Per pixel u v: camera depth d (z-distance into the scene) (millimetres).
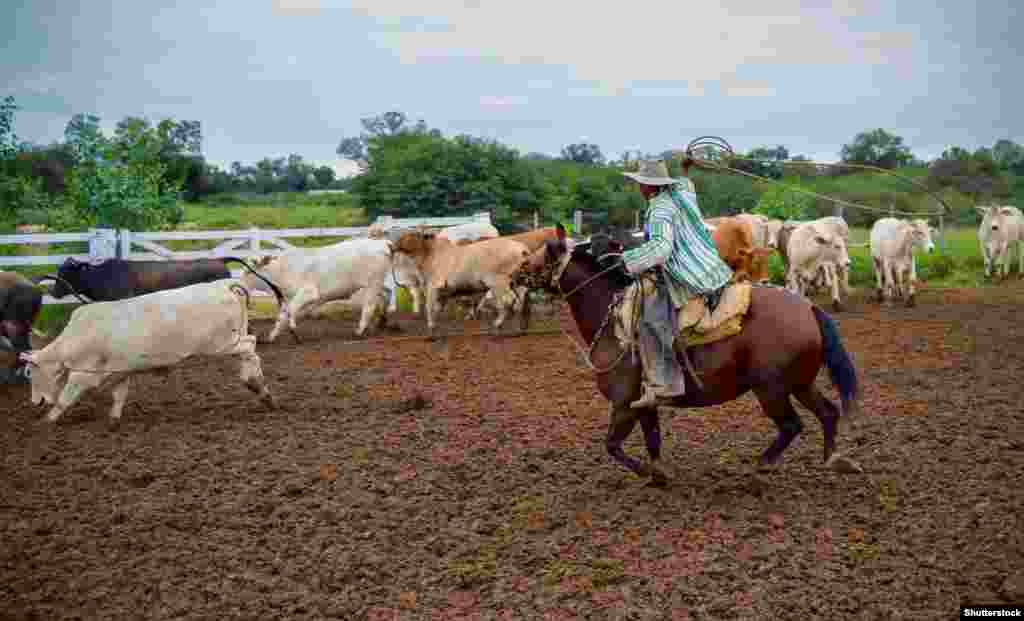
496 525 5840
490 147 29875
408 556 5406
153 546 5672
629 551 5355
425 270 14047
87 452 7836
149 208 19766
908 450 7168
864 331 13547
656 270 6012
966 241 31875
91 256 15406
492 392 9875
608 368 6273
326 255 13688
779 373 5922
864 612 4480
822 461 6984
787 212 25250
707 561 5156
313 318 16344
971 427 7742
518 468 7094
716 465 7008
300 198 54438
